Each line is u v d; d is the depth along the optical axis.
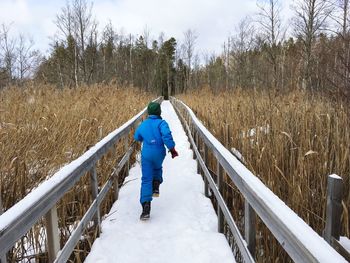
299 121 3.59
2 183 2.95
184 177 5.70
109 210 4.30
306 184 2.57
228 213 2.91
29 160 3.88
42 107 7.12
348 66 6.48
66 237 3.11
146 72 54.16
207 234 3.48
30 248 2.87
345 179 2.48
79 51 23.36
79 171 2.88
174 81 66.62
